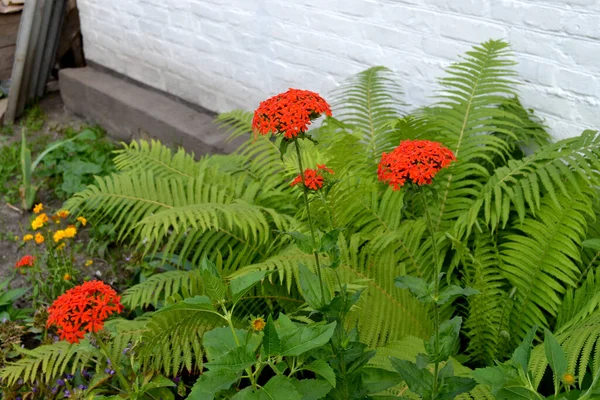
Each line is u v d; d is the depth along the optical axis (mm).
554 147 2375
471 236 2596
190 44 4309
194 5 4133
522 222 2262
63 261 3404
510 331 2400
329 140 2777
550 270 2260
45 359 2289
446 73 2924
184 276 2496
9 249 3656
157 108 4512
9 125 5145
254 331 1829
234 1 3838
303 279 1575
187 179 3049
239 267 2723
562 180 2346
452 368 1529
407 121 2551
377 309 2250
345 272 2281
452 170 2564
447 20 2832
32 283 3242
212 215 2445
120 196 2869
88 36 5281
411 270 2539
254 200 2914
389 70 3057
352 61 3328
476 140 2586
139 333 2348
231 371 1297
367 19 3156
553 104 2607
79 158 4434
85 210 3773
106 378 2264
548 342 1263
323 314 1576
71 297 1749
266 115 1519
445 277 2555
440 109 2762
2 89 5477
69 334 1719
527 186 2279
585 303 2104
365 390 1584
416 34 2979
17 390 2457
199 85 4391
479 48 2648
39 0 4828
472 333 2420
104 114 4930
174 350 2246
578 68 2471
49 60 5355
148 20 4566
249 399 1296
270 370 2412
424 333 2395
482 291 2324
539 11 2514
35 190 4000
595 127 2492
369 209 2600
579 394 1754
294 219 2533
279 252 2471
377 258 2410
